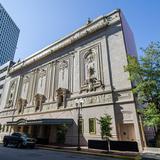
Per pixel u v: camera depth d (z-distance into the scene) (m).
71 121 26.25
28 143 19.58
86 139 23.30
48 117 30.97
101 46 28.11
